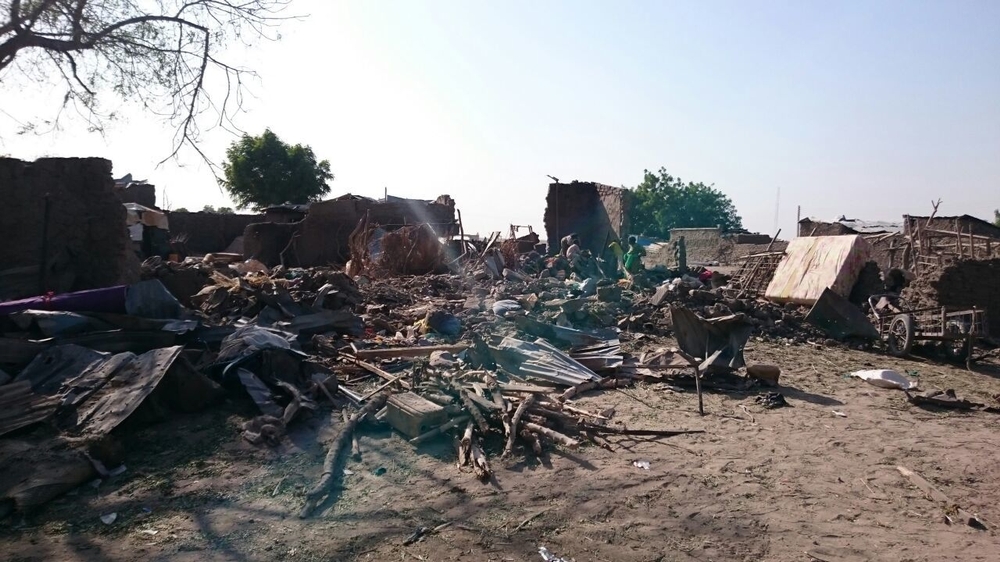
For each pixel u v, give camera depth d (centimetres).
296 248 2633
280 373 761
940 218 2531
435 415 653
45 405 585
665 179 7600
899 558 435
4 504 461
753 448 663
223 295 1171
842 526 486
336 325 1091
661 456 631
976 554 441
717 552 441
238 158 4069
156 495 512
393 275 2109
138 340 771
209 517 478
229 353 760
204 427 654
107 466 554
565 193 2642
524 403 688
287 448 619
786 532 473
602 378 930
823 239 1705
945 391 907
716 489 552
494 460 604
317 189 4284
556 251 2500
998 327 1388
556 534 463
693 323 964
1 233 1058
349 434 644
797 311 1553
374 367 870
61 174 1105
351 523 474
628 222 2447
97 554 420
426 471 575
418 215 2975
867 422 771
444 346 987
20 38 805
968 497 546
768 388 930
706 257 4247
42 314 753
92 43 855
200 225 3247
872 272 1591
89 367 664
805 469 605
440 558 425
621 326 1348
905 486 569
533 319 1170
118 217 1150
